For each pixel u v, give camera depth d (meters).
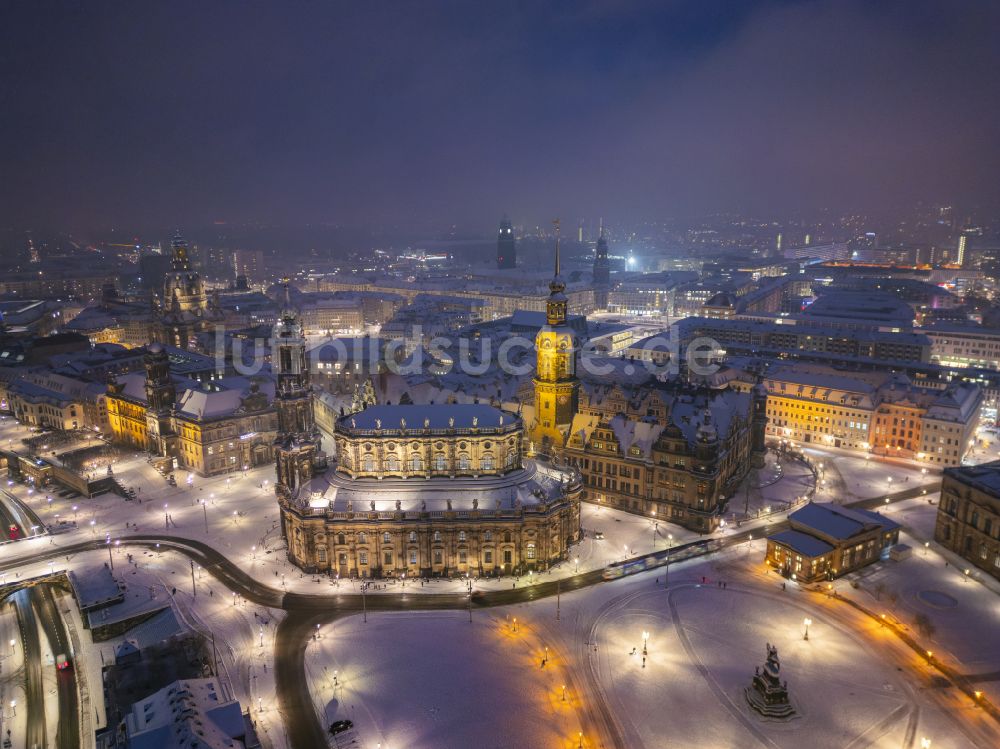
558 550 123.06
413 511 118.12
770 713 83.19
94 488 156.25
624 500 145.38
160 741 66.06
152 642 96.56
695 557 125.12
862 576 117.56
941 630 101.44
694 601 110.19
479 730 81.88
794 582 115.69
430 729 82.12
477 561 119.19
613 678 91.38
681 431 135.62
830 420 190.75
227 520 143.00
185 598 111.94
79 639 101.56
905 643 98.38
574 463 151.62
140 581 116.50
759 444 167.12
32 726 83.75
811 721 82.94
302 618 106.62
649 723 83.00
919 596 110.44
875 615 105.31
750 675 91.62
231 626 104.12
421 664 94.56
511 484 124.56
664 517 140.00
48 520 143.50
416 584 116.94
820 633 100.94
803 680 90.38
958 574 118.31
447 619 106.00
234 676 92.31
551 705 86.19
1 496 157.75
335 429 127.44
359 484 124.12
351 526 117.44
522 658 96.00
